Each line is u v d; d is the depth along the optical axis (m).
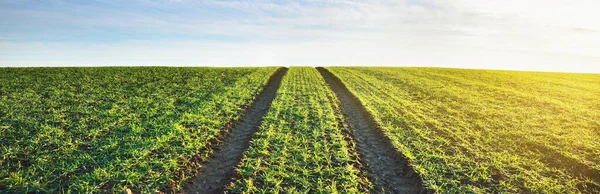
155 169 9.56
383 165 11.09
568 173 9.89
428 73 51.50
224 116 16.95
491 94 27.50
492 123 16.06
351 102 23.73
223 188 8.77
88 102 18.84
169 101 20.23
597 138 13.56
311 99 22.94
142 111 17.09
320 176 9.58
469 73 53.47
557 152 11.48
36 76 29.92
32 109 16.36
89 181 8.56
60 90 22.98
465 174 9.67
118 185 8.35
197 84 29.22
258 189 8.77
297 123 15.74
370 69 59.69
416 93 27.53
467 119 17.09
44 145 11.08
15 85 24.30
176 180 9.10
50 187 8.30
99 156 10.34
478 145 12.39
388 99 24.12
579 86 37.38
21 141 11.33
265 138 12.98
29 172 8.95
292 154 11.35
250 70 48.53
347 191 8.70
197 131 13.48
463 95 26.36
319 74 49.16
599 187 8.98
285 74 46.59
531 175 9.60
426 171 9.86
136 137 12.20
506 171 9.94
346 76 43.53
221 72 42.84
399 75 46.59
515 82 39.34
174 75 36.16
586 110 20.30
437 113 18.75
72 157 10.04
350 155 11.47
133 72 37.44
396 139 13.21
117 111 16.92
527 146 12.44
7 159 9.73
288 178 9.43
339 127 15.60
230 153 11.97
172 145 11.69
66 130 13.23
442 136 13.82
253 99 23.02
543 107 21.44
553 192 8.74
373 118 17.12
